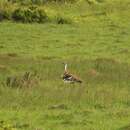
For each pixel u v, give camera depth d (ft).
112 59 219.20
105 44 263.29
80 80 163.12
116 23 313.32
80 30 292.20
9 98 144.66
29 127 120.47
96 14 331.77
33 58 221.66
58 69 189.88
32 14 307.17
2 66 197.26
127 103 142.82
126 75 181.06
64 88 155.94
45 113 131.44
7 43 255.70
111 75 180.65
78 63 205.67
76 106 138.10
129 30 297.94
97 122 124.16
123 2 367.45
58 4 346.74
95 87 159.84
